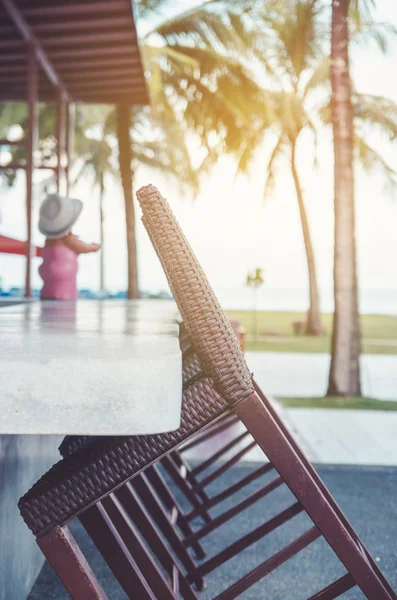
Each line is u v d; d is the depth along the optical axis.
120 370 0.69
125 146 16.66
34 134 6.23
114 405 0.68
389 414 6.38
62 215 3.25
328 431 5.39
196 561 2.42
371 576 0.93
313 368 11.77
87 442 1.37
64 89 7.32
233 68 14.81
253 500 2.28
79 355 0.69
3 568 1.73
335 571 2.36
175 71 15.48
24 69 6.73
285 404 7.02
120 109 16.58
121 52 6.35
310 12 11.16
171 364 0.69
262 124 19.06
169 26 14.16
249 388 0.95
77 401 0.68
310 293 25.31
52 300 3.32
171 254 0.97
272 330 29.02
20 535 1.95
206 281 0.98
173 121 17.67
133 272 16.97
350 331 7.88
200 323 0.96
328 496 1.58
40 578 2.23
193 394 0.95
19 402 0.68
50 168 7.23
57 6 5.38
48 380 0.68
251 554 2.53
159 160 22.48
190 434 0.94
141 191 1.00
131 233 16.89
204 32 14.12
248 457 4.21
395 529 2.87
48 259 3.32
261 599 2.11
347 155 8.12
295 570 2.36
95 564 2.41
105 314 1.93
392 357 15.41
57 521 0.89
